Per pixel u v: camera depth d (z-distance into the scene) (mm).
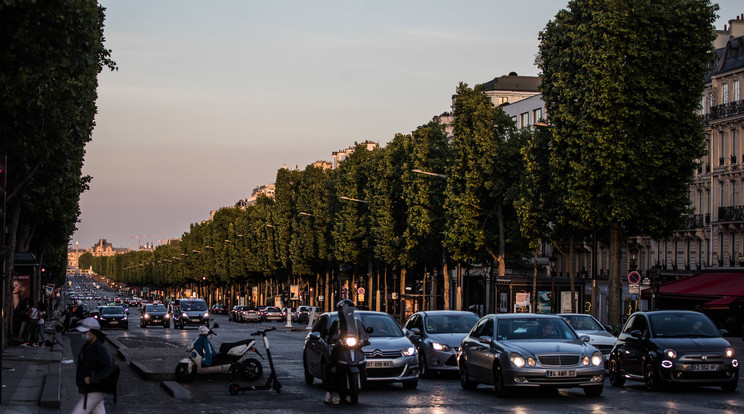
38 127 25859
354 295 93250
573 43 43531
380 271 89562
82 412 12469
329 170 101688
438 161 66250
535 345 20469
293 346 43844
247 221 138625
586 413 17250
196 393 21625
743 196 58531
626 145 42094
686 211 43375
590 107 42312
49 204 49531
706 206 62969
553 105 45219
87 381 12453
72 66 23047
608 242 49875
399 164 73625
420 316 28031
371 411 17828
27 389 21203
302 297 114062
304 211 101438
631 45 41875
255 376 25281
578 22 44500
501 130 61406
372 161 75812
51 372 26016
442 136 67938
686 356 21297
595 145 42000
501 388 20344
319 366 22344
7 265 41000
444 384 24453
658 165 41812
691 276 58500
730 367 21422
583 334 29031
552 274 54219
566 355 20125
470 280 94250
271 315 97500
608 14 42000
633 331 23078
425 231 66250
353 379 18922
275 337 55844
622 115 41750
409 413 17484
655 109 41688
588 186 43031
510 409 18016
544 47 46406
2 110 23828
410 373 22438
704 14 42531
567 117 43344
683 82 42500
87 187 53531
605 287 75562
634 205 42344
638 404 18891
